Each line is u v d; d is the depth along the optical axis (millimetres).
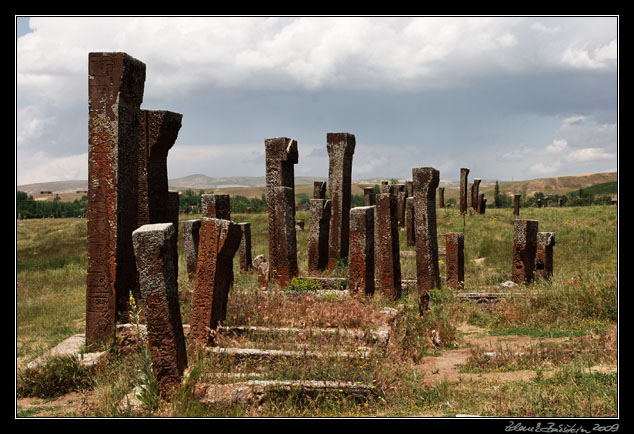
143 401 7113
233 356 8688
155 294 7324
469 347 11195
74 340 10016
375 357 8820
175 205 16719
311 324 10312
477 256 26094
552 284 14312
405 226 31781
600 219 32281
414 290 16672
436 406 7223
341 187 19797
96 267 9648
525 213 39219
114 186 9594
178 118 11336
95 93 9633
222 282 9359
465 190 38906
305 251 25844
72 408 7668
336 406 7309
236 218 36875
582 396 6812
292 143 18375
